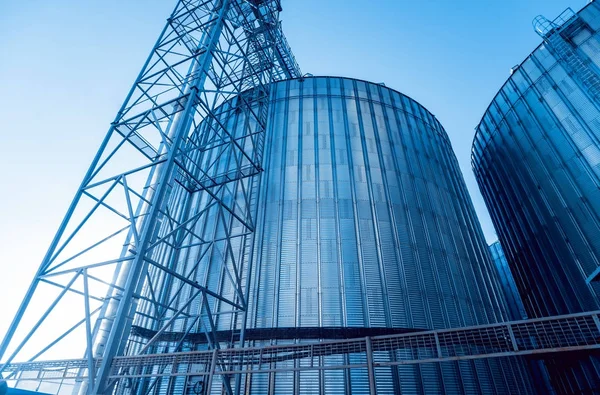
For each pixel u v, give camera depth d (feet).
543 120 105.81
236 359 63.10
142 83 71.05
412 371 61.21
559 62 101.30
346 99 110.32
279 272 75.36
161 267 48.85
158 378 66.90
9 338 44.83
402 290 73.41
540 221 104.83
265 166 94.07
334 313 68.74
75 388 59.26
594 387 77.10
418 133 113.80
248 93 109.19
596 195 86.79
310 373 60.64
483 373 64.39
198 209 94.07
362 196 87.35
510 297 155.02
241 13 97.45
